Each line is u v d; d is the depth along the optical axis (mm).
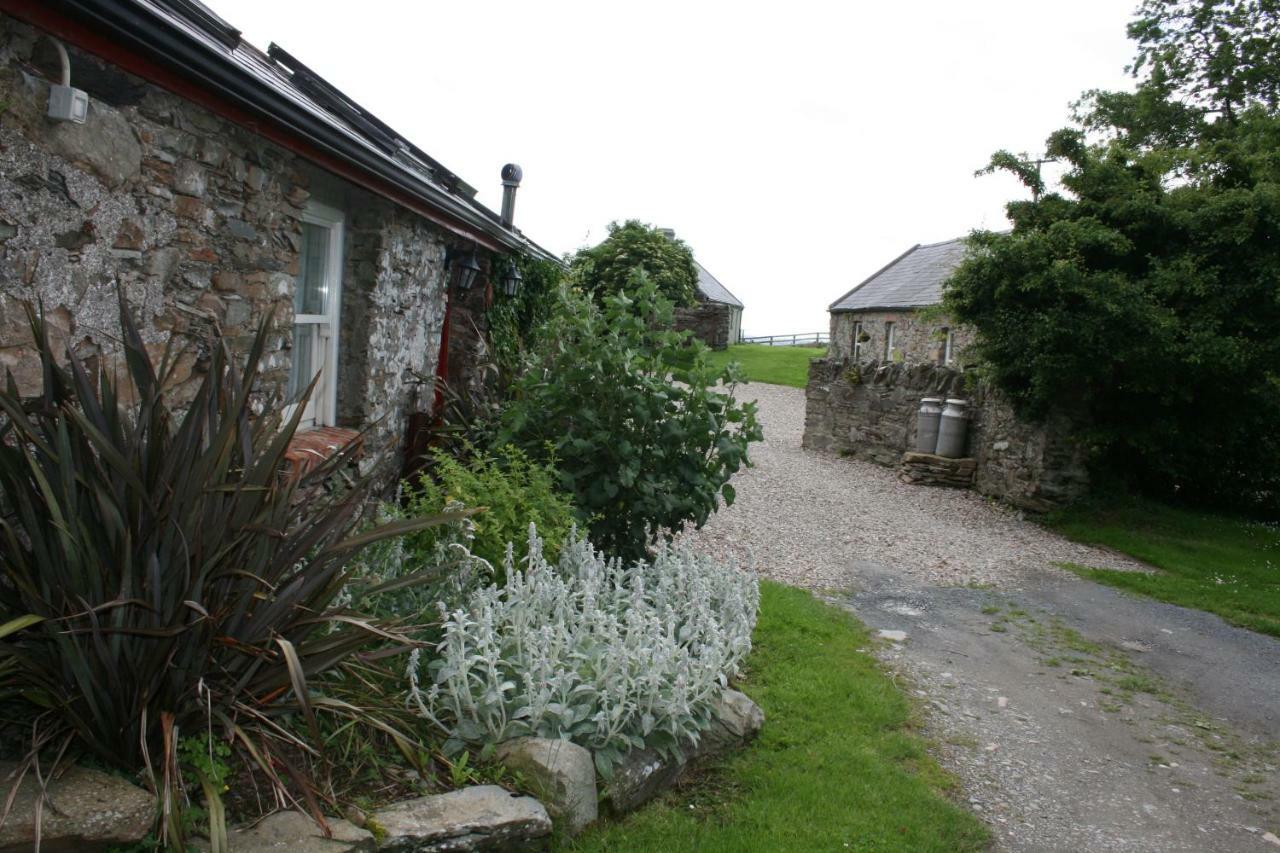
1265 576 8812
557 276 10695
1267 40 16469
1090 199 10711
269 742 2588
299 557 2727
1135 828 3678
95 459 2436
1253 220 9672
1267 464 11312
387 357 5984
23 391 2699
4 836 2072
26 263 2693
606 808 3141
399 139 7754
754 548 8359
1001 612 6984
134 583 2412
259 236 4102
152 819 2254
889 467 14055
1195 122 17141
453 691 3061
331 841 2395
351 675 3062
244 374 2664
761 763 3738
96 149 2949
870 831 3271
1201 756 4488
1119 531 10219
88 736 2363
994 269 10539
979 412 12453
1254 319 9906
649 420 5105
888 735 4258
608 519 5254
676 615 4184
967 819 3521
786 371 32438
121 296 2590
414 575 3104
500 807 2748
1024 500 11156
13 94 2582
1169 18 17453
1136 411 10859
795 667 4941
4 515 2551
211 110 3344
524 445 5242
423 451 6492
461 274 7512
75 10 2486
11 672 2369
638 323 5250
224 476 2527
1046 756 4316
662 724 3439
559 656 3486
